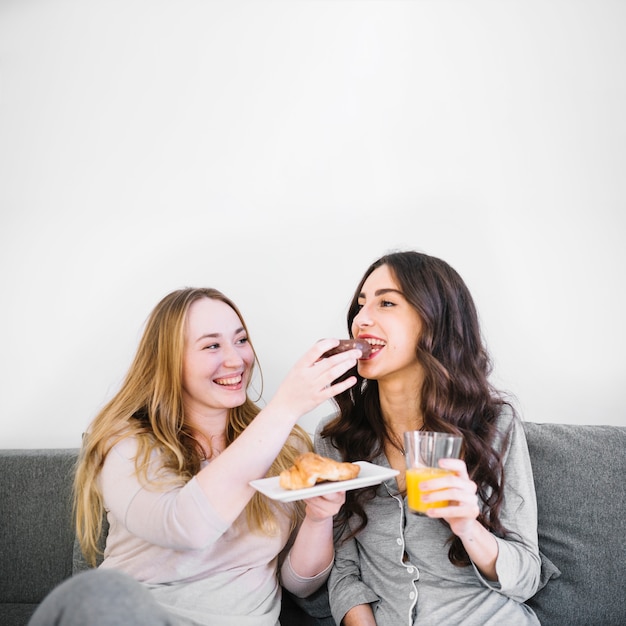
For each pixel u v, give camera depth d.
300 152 1.79
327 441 1.39
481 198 1.71
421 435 0.97
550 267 1.67
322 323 1.76
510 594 1.08
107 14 1.87
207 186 1.82
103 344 1.81
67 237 1.84
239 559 1.18
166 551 1.14
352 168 1.77
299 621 1.35
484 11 1.74
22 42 1.89
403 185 1.75
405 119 1.75
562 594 1.25
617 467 1.30
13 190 1.87
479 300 1.70
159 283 1.82
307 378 1.05
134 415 1.30
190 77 1.84
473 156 1.72
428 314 1.22
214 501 1.00
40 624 0.82
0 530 1.53
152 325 1.34
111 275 1.83
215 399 1.28
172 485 1.12
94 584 0.81
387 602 1.14
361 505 1.25
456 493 0.92
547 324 1.66
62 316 1.83
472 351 1.29
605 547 1.26
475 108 1.72
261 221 1.79
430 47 1.75
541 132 1.69
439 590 1.11
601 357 1.64
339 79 1.78
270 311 1.79
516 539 1.14
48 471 1.55
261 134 1.80
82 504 1.32
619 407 1.63
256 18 1.82
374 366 1.22
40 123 1.87
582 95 1.68
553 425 1.40
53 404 1.81
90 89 1.87
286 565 1.25
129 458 1.17
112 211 1.84
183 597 1.11
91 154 1.85
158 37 1.85
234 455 1.03
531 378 1.67
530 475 1.23
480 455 1.17
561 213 1.67
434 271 1.27
